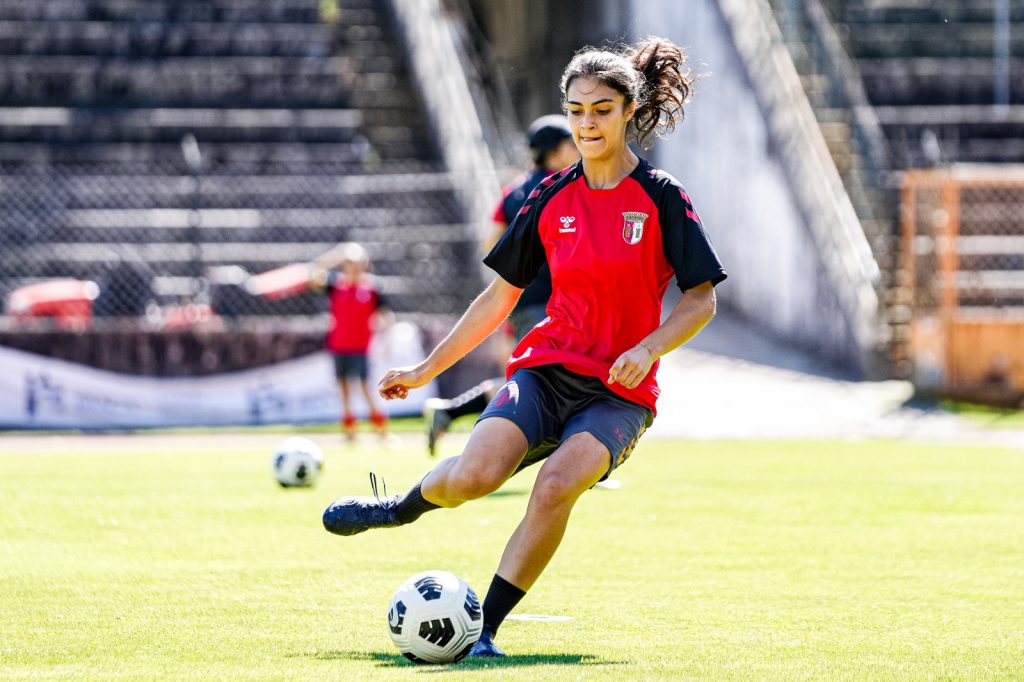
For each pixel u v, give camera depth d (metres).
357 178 72.19
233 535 24.59
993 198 75.25
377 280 67.81
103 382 55.75
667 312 69.75
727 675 13.35
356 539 24.08
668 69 15.49
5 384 55.09
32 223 70.25
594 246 14.54
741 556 22.41
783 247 69.50
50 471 38.25
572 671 13.35
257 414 56.88
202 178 72.81
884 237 71.00
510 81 103.62
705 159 77.25
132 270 65.75
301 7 86.62
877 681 13.24
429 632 13.85
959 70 82.94
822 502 30.23
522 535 14.15
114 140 77.44
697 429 54.38
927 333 59.44
